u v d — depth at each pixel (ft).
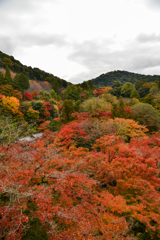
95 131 49.39
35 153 17.52
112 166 22.77
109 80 603.67
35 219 14.33
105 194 18.83
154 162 22.49
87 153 27.84
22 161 16.93
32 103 112.78
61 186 15.12
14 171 14.24
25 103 108.27
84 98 173.88
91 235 12.25
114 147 28.04
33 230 12.98
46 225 13.60
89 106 91.61
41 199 11.27
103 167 22.74
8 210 10.57
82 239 11.78
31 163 16.38
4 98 81.61
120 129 57.88
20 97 108.68
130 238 13.42
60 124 84.07
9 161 16.39
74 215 12.71
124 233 13.62
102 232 13.35
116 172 22.18
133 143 36.63
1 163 14.73
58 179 14.71
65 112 79.82
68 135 42.34
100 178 23.45
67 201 15.55
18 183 12.46
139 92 199.52
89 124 53.72
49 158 17.34
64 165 20.93
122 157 25.36
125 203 16.71
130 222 15.74
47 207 11.25
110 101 140.46
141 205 16.28
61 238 11.56
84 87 244.63
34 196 11.59
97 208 16.55
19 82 142.61
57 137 41.01
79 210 14.82
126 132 57.41
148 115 72.64
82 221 12.37
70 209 13.35
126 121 60.80
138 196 17.58
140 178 20.44
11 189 11.32
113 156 26.99
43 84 290.56
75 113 75.66
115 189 21.04
